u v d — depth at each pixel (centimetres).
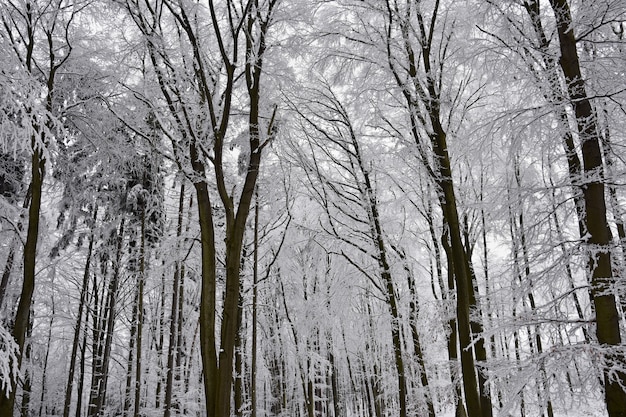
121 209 1370
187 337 1984
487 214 627
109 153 1170
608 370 450
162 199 1445
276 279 1683
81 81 1012
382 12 756
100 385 1548
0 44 465
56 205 1368
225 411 519
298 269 1695
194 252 1452
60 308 1644
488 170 1022
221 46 624
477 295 773
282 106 1044
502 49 648
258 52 671
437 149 708
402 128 995
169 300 2188
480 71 773
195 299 1741
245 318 1647
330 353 2006
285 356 1928
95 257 1606
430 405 981
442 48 805
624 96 555
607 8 507
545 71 547
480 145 627
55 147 466
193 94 703
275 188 1293
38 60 1018
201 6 737
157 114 661
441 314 938
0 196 944
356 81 927
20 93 407
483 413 605
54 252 1371
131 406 1700
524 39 612
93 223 1433
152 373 1670
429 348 1215
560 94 526
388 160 1047
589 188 502
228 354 539
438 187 756
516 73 627
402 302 1104
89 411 1750
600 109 585
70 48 919
